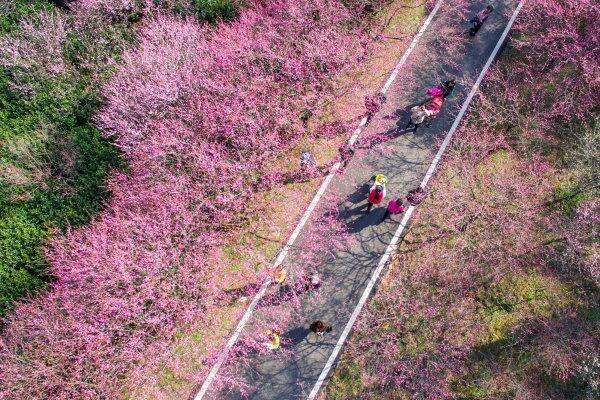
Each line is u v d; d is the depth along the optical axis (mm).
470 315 14445
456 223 15141
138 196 14625
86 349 13242
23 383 12805
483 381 13656
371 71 17609
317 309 14711
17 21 18062
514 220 14898
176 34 16125
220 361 14195
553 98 16406
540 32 16922
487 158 16188
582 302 14297
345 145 16438
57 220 15094
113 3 17594
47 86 16781
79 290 13398
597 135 14367
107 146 16125
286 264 15203
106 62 17375
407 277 14898
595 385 12812
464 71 17609
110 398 13555
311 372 14109
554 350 13609
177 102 15594
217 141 15875
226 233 15500
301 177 16156
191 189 14820
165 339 14156
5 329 13875
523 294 14594
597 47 15547
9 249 14641
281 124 16156
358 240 15398
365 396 13719
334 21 17109
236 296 14891
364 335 14297
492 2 18641
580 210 14125
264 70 16453
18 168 15398
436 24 18375
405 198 15805
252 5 18109
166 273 14125
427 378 13680
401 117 16906
